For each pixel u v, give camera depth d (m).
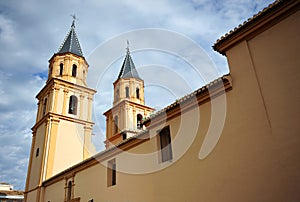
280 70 9.06
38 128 30.97
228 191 9.48
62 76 32.31
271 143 8.66
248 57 10.14
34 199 25.36
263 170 8.64
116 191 16.17
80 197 19.19
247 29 10.24
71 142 29.05
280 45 9.27
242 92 10.04
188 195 10.83
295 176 7.83
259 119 9.23
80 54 34.94
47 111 30.09
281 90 8.87
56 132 28.48
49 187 24.31
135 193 14.75
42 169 26.08
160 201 11.95
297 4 8.92
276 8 9.33
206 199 10.11
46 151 27.14
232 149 9.80
